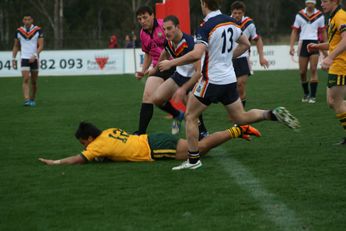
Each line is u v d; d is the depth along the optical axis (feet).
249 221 58.85
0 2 516.32
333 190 69.51
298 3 589.32
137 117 139.54
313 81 161.79
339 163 83.92
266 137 107.14
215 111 148.87
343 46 88.58
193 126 80.23
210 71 78.38
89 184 74.23
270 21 565.12
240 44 90.02
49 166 85.30
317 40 162.30
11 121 136.56
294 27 165.68
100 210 63.46
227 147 98.27
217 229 56.70
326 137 105.50
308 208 62.85
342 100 95.50
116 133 87.10
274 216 60.34
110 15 598.34
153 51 112.98
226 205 64.28
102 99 186.09
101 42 401.29
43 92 215.72
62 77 297.12
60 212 63.10
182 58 75.51
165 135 87.40
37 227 58.54
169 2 125.18
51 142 106.73
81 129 86.22
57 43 393.09
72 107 164.45
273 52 320.09
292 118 80.43
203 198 67.10
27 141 108.47
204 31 76.43
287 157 88.94
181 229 56.95
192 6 517.96
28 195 69.97
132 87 230.48
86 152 85.40
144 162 86.07
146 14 109.81
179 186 72.49
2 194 70.69
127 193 69.77
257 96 184.24
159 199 67.00
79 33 422.00
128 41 375.45
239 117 82.07
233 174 78.38
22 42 170.71
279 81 239.09
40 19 534.37
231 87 79.87
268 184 72.79
